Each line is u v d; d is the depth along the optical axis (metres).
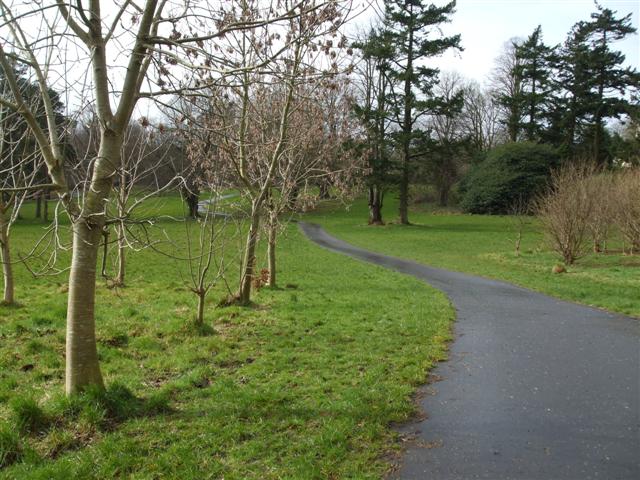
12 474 4.06
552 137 51.19
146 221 4.98
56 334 8.02
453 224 42.72
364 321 9.93
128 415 5.08
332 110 12.68
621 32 49.22
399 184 42.34
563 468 4.37
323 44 7.17
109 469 4.17
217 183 9.45
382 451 4.62
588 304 12.48
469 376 6.81
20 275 15.28
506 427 5.19
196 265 18.61
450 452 4.63
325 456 4.46
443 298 13.02
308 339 8.38
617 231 25.22
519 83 53.50
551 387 6.39
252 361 7.16
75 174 5.95
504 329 9.64
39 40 4.38
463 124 62.16
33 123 4.54
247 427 4.94
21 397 4.88
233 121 9.95
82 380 5.08
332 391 6.01
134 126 9.79
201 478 4.10
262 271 14.54
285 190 13.37
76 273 5.01
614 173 28.58
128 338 7.96
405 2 37.53
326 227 42.06
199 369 6.55
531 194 46.91
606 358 7.68
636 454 4.63
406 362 7.25
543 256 23.47
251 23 4.61
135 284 14.20
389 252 27.08
